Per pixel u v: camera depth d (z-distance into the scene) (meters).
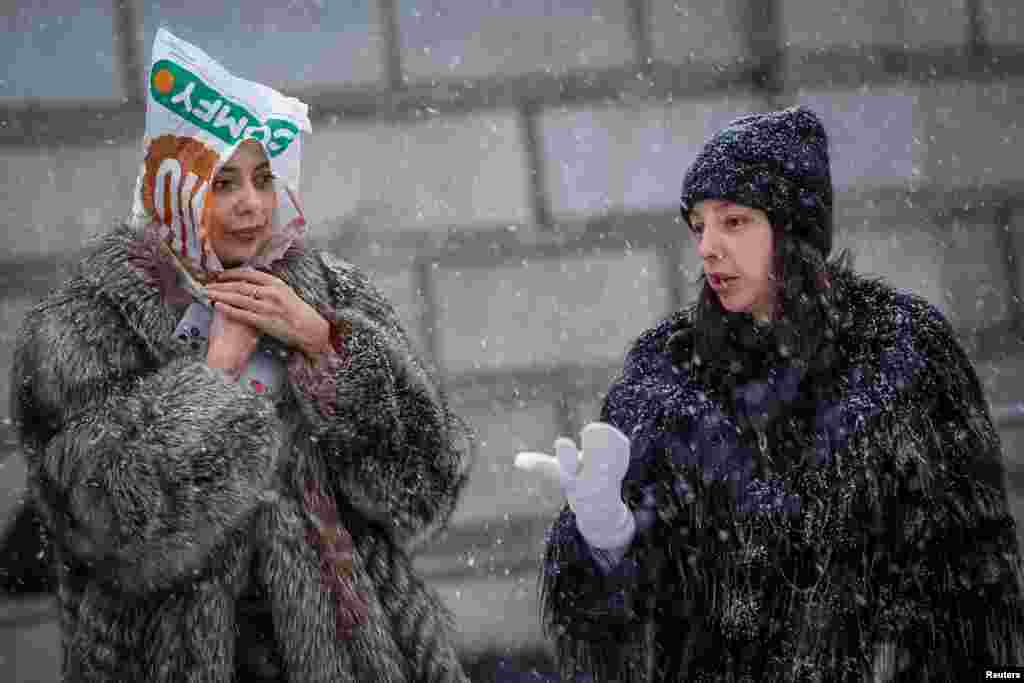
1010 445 19.31
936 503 8.02
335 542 8.84
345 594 8.73
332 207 18.66
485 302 19.02
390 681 8.73
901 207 19.86
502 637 17.98
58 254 17.77
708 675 8.27
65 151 17.91
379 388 9.03
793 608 8.09
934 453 8.07
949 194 20.02
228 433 8.38
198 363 8.61
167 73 8.85
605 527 8.22
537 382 19.06
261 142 9.03
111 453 8.25
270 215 9.26
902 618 7.97
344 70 18.72
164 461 8.24
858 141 19.80
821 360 8.35
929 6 20.03
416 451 9.16
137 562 8.29
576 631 8.47
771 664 8.12
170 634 8.38
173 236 8.86
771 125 8.59
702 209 8.62
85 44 17.97
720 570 8.26
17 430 8.80
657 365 8.88
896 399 8.16
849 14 19.80
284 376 9.12
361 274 9.91
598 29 19.34
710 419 8.45
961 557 8.00
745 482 8.28
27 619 16.16
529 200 19.17
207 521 8.30
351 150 18.70
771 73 19.67
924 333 8.38
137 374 8.66
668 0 19.48
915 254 19.89
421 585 9.35
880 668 7.98
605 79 19.34
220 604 8.48
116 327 8.67
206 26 18.33
